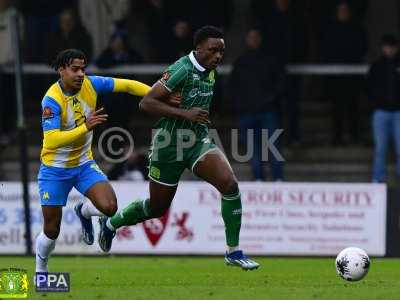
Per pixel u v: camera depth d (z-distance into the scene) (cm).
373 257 3234
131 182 3253
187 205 3259
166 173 2164
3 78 3891
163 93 2097
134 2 4022
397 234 3234
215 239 3256
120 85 2155
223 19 3912
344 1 3912
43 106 2077
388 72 3581
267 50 3731
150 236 3266
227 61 4341
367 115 4259
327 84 3928
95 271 2673
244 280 2389
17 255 3269
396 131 3606
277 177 3534
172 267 2825
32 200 3281
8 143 3981
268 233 3247
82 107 2106
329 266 2869
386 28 4412
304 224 3241
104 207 2088
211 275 2539
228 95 3569
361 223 3238
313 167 3944
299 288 2155
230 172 2120
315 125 4216
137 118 4097
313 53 4162
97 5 3950
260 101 3506
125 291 2100
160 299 1948
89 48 3784
